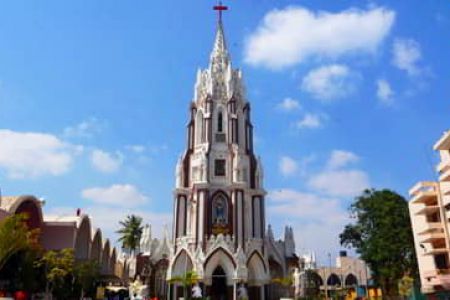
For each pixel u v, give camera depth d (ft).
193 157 302.45
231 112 311.88
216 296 265.75
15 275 147.95
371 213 241.14
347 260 473.26
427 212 205.77
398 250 228.43
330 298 311.88
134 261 332.60
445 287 187.93
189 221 286.66
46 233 196.75
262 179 306.35
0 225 132.46
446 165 193.67
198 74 331.77
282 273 296.51
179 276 254.06
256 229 290.56
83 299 200.03
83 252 218.38
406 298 219.61
